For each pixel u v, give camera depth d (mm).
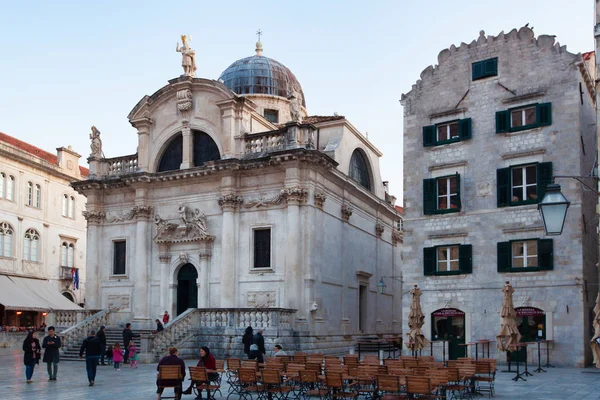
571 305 28625
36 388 21891
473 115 32438
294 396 19094
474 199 31797
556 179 29672
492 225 31094
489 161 31641
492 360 19469
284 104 49844
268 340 32719
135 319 40062
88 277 42500
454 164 32500
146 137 42406
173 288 39969
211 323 34875
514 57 31672
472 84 32656
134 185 41375
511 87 31562
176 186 40906
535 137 30562
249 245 38094
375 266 46438
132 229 42094
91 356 22719
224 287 37688
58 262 56688
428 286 32406
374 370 18578
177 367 17641
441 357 31578
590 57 34625
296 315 35531
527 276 29844
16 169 52094
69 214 58812
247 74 50531
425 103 33906
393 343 40250
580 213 28953
